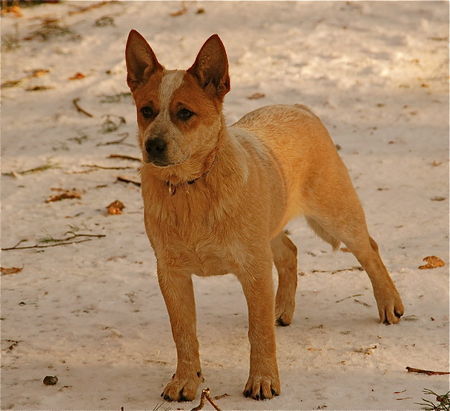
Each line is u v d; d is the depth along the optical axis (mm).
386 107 17422
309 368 8516
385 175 14375
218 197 7844
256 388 7879
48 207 13664
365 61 19547
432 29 21125
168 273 8180
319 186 9609
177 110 7777
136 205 13734
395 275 10766
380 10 22250
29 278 11164
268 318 8039
